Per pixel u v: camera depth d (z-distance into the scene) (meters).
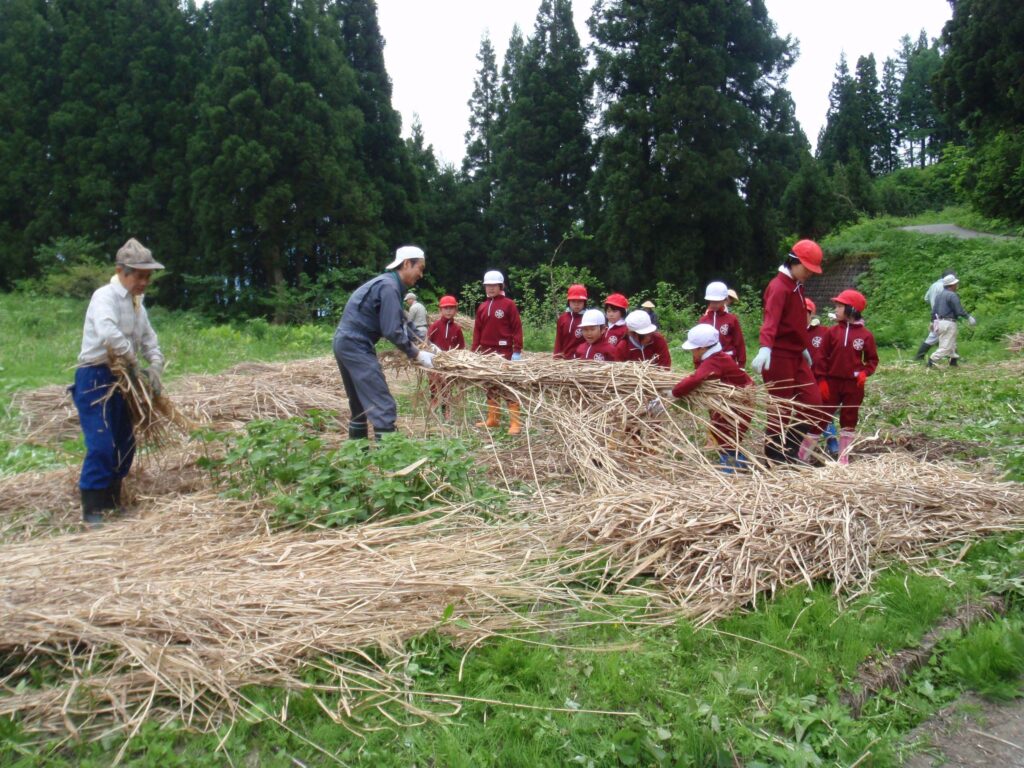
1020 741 2.88
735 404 5.45
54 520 4.80
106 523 4.59
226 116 23.23
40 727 2.67
